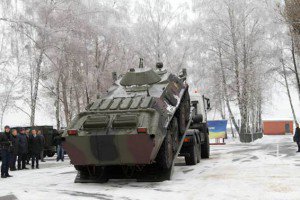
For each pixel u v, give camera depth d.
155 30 42.16
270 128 69.69
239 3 40.62
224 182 9.80
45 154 26.62
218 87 42.03
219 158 17.92
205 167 13.84
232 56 40.66
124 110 10.34
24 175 13.45
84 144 9.81
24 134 16.34
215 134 35.84
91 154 9.92
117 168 11.20
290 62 45.88
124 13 36.34
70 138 9.84
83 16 32.38
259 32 40.62
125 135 9.50
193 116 15.41
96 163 10.02
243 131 39.84
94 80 31.94
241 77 40.00
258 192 8.23
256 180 9.92
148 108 10.23
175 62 42.22
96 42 33.34
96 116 10.19
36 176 12.98
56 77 34.62
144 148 9.59
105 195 8.50
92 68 32.25
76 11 32.19
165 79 12.45
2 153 12.91
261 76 42.22
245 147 28.03
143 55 35.47
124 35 34.03
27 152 16.50
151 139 9.47
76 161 10.10
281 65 45.62
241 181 9.84
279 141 38.50
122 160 9.88
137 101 10.63
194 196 8.04
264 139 44.62
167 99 11.72
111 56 34.84
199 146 16.19
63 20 31.22
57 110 36.88
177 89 12.82
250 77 40.00
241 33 40.41
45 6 30.89
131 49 34.53
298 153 19.89
